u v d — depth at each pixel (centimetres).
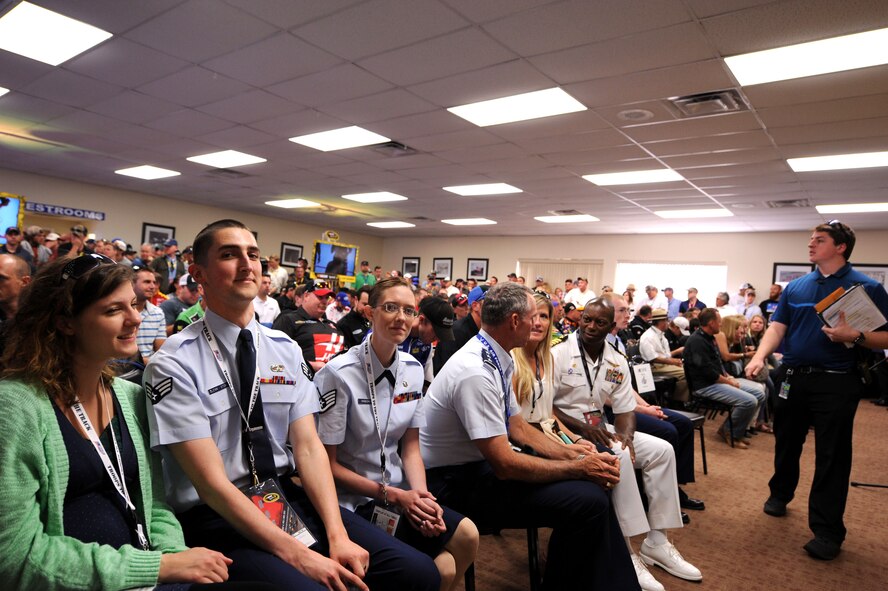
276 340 146
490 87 407
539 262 1284
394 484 167
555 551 183
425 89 418
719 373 451
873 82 353
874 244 904
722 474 372
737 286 1033
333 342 354
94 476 106
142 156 709
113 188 981
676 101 411
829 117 420
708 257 1064
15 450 93
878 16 277
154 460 124
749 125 451
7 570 91
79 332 105
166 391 121
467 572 180
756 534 273
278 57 374
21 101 506
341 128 535
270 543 119
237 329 136
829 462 253
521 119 475
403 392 171
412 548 140
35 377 101
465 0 288
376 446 166
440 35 329
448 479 185
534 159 604
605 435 224
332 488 139
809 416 280
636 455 237
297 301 535
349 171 726
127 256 735
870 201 693
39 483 97
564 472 177
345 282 988
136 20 333
